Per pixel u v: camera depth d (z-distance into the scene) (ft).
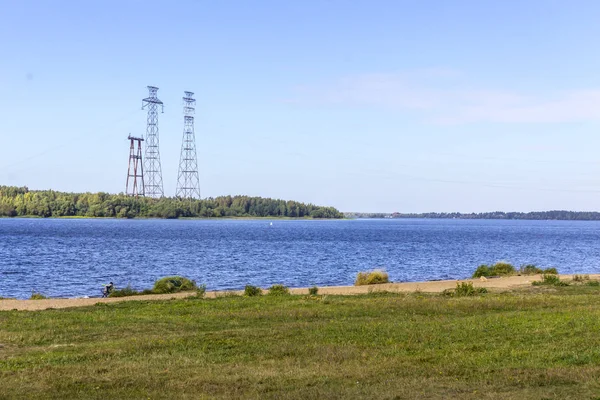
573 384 34.47
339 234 496.64
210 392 33.60
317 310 68.03
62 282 152.15
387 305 71.41
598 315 59.26
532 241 405.59
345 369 38.73
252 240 371.15
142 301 84.84
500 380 35.32
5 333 53.67
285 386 34.58
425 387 33.99
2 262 203.62
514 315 61.41
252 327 56.54
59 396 32.96
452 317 62.28
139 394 33.27
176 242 337.52
